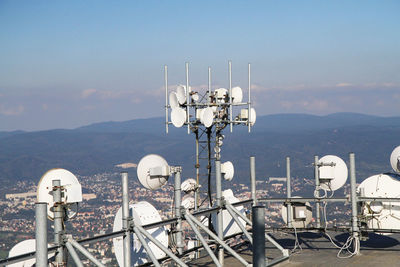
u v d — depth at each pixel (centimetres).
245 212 1867
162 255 1484
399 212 1648
